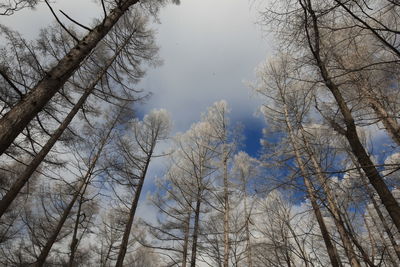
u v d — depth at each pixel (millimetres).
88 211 10922
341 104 2795
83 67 7590
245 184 7457
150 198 9602
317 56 2699
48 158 7391
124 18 8141
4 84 5750
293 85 3619
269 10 2717
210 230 7176
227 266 5789
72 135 7648
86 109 8148
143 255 13398
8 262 8188
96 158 9047
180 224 9266
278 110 7855
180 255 8609
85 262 11289
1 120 2805
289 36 2824
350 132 2664
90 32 4246
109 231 11844
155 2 7539
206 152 9289
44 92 3262
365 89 2967
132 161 10016
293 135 6547
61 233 10617
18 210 9805
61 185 8656
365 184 2428
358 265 2893
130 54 8266
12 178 9289
